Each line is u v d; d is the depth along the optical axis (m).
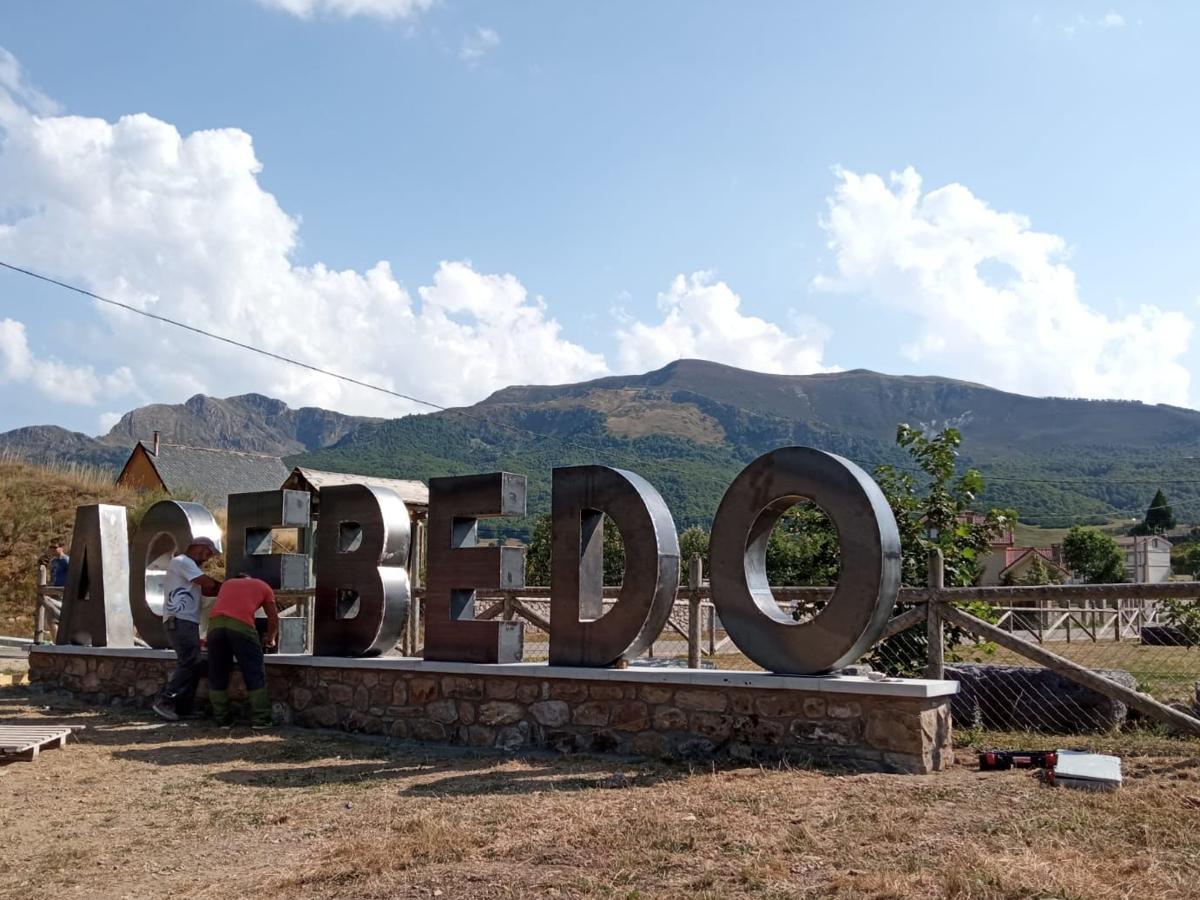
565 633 8.11
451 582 8.84
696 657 8.80
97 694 11.78
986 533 10.84
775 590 8.52
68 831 5.84
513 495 8.66
